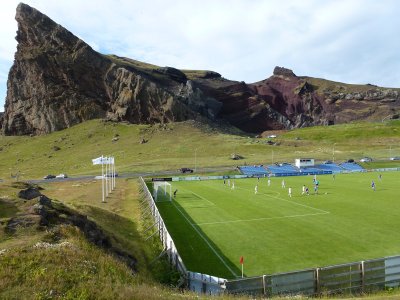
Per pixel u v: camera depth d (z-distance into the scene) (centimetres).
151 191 8262
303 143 19725
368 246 3603
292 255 3409
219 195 7462
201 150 17900
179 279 2736
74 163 17612
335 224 4528
